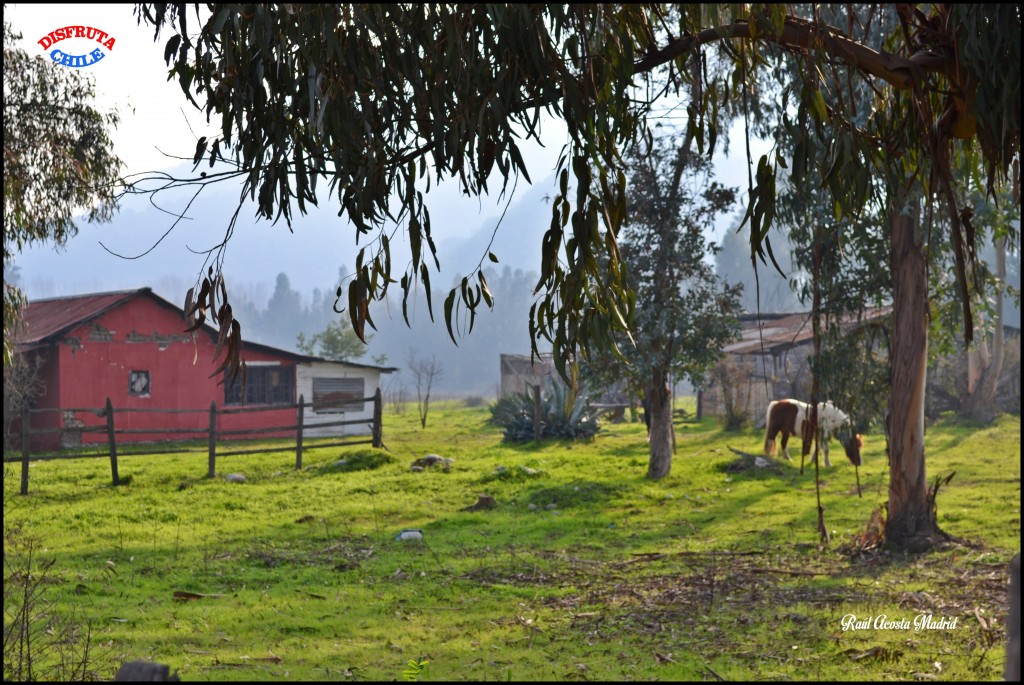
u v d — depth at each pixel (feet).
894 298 36.58
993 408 95.40
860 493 48.62
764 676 20.75
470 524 45.55
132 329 90.33
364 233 14.37
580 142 14.84
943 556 34.32
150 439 90.79
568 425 83.92
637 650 23.43
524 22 13.87
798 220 35.53
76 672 19.81
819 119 14.98
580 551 38.29
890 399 37.06
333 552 38.50
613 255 15.66
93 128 45.55
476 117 14.20
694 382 57.11
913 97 16.34
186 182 12.32
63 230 46.83
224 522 46.16
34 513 47.65
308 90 13.35
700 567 34.30
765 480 57.77
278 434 99.91
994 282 40.09
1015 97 13.97
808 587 30.42
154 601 29.19
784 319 122.72
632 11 15.19
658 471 58.85
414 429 105.40
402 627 26.23
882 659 21.72
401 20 13.78
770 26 14.26
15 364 78.74
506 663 22.34
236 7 12.66
